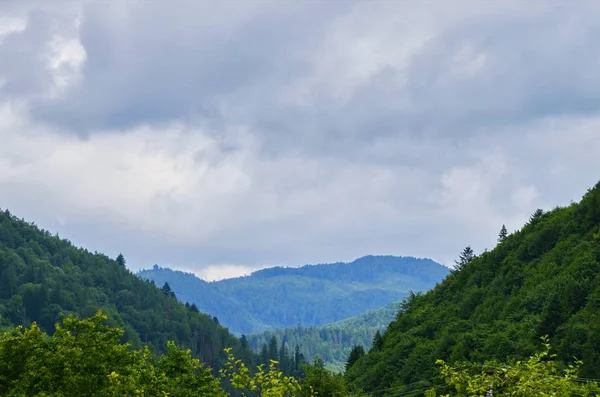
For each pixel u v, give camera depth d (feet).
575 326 260.62
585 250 347.56
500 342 302.04
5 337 99.76
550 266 364.17
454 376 74.79
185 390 110.01
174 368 114.01
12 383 93.91
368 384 383.24
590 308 278.26
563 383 69.87
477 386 72.33
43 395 90.17
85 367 98.78
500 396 71.72
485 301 388.78
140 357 115.65
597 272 319.06
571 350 253.03
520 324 316.60
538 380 70.38
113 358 104.17
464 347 327.47
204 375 114.42
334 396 211.41
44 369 94.79
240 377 80.33
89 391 96.73
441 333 384.27
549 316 290.56
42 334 101.50
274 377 80.53
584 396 78.38
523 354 281.74
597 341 248.11
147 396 104.63
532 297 338.95
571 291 294.05
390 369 376.48
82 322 105.70
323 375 214.07
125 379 101.24
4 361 96.17
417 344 381.40
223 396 114.32
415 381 343.46
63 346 101.76
